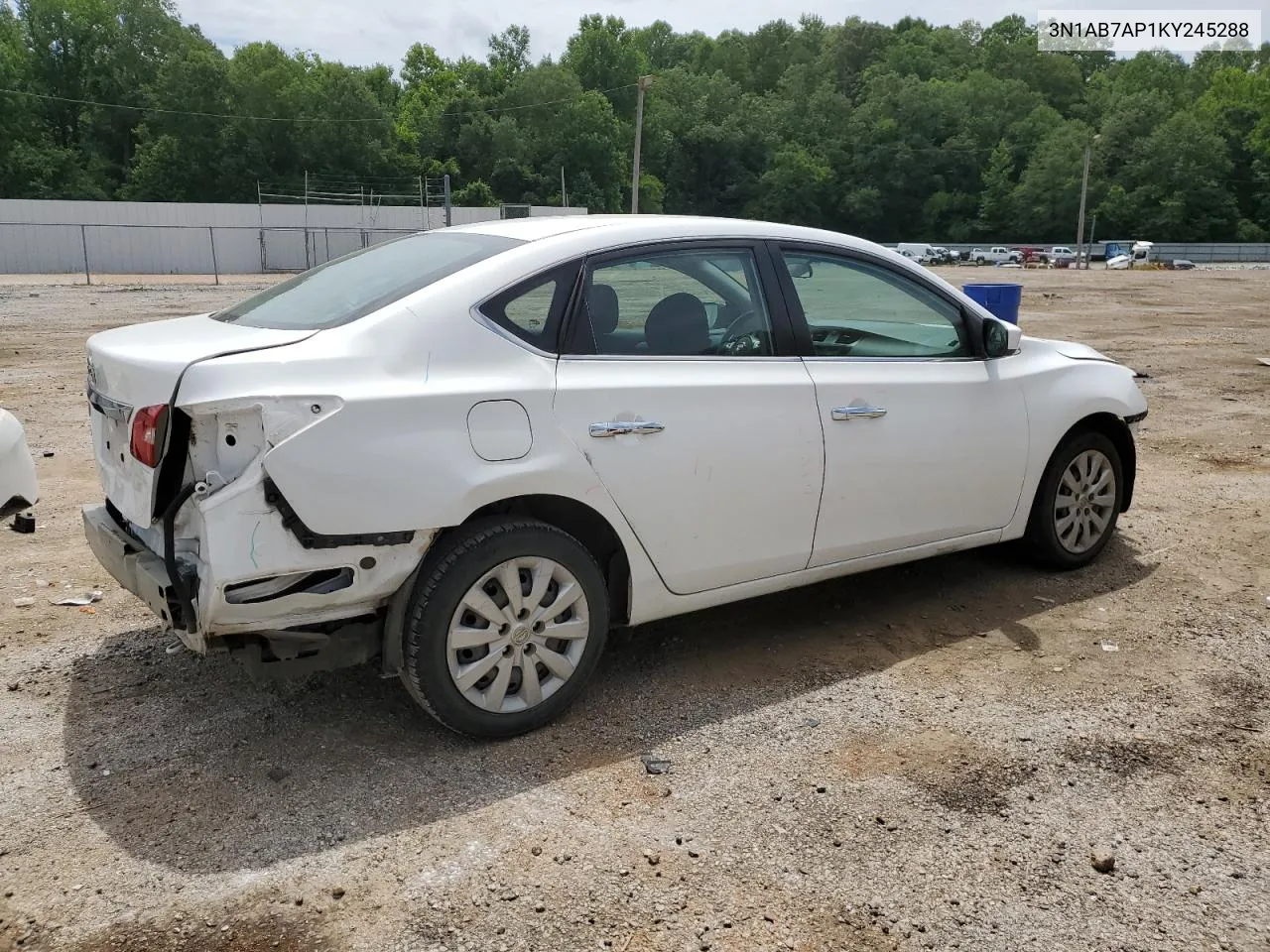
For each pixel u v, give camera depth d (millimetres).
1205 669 4199
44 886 2777
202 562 3035
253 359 3090
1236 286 36188
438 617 3293
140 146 75312
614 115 103688
